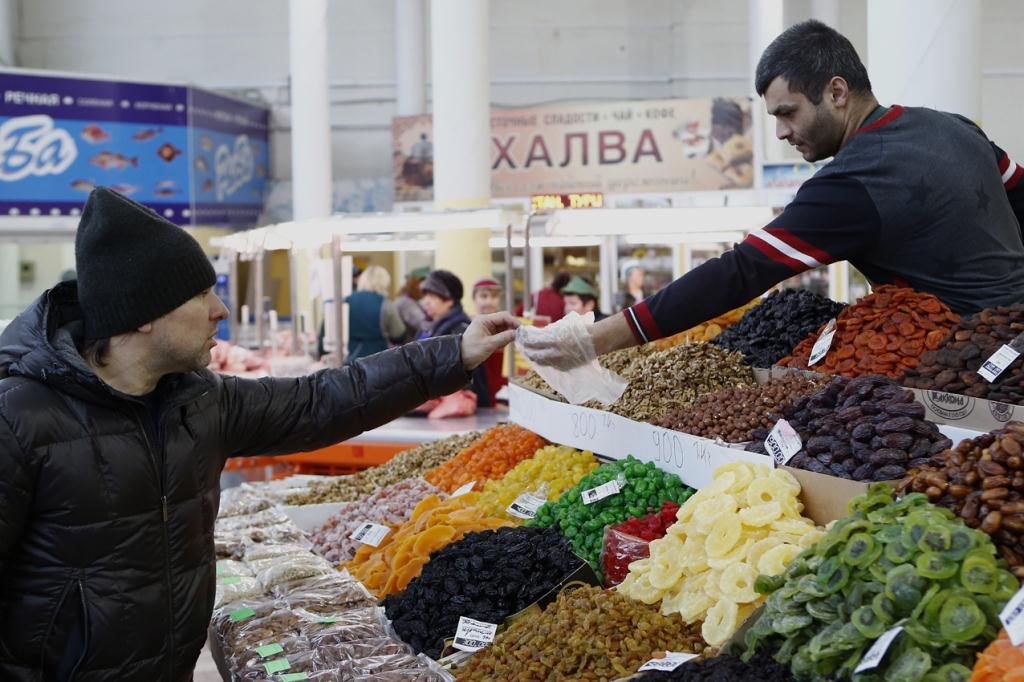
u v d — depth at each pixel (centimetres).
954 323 290
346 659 268
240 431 238
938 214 281
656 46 1394
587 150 1121
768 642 217
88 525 207
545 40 1401
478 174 892
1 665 209
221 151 1226
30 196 1047
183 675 224
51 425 204
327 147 1119
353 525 384
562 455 374
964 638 184
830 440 262
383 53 1418
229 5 1410
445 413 615
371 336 726
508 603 277
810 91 286
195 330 216
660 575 259
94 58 1419
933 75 458
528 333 276
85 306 211
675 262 909
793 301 370
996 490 201
